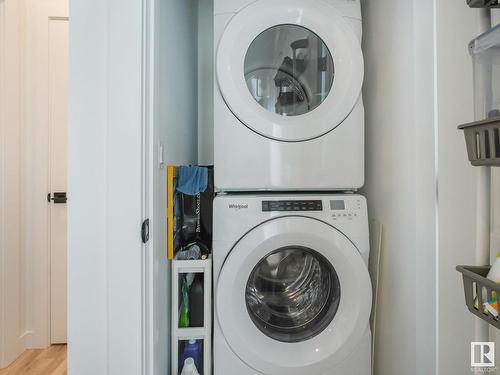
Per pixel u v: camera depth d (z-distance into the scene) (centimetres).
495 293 57
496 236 77
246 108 104
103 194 78
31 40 189
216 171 106
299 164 107
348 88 108
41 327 192
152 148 84
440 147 91
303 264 115
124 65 77
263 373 101
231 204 103
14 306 182
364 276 105
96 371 78
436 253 92
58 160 194
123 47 77
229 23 106
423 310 94
